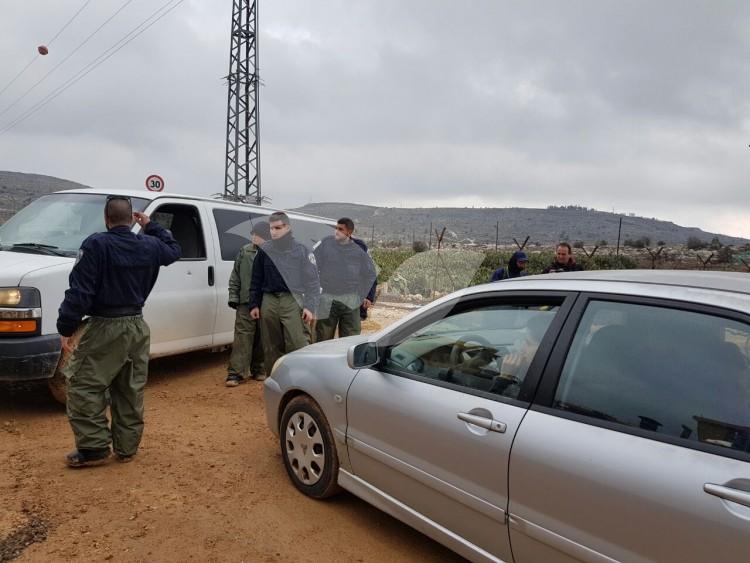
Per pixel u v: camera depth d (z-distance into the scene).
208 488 3.81
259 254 5.80
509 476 2.42
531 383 2.51
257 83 31.14
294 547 3.15
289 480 3.99
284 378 3.95
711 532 1.81
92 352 3.79
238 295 6.31
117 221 3.78
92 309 3.76
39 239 5.50
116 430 4.09
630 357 2.28
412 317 3.26
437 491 2.78
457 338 2.97
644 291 2.35
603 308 2.44
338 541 3.23
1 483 3.70
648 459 2.03
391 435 3.05
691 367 2.12
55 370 4.80
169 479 3.91
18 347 4.53
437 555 3.12
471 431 2.61
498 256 19.28
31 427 4.79
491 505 2.50
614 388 2.27
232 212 7.11
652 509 1.96
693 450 1.97
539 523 2.31
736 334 2.05
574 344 2.45
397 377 3.13
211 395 6.06
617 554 2.06
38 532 3.14
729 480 1.83
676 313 2.23
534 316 2.67
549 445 2.30
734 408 1.96
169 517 3.39
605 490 2.09
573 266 7.48
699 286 2.27
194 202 6.61
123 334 3.81
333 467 3.53
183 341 6.31
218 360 7.66
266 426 5.14
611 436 2.17
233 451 4.50
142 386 4.11
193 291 6.38
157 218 6.08
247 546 3.13
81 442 3.90
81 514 3.37
